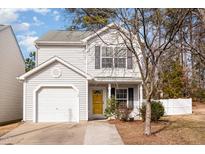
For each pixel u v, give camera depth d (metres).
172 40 14.99
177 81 29.09
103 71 23.84
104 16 14.88
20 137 14.92
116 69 23.83
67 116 21.28
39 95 21.23
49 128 17.89
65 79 21.44
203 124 18.48
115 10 14.26
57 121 21.19
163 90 29.03
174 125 17.91
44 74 21.34
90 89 23.95
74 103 21.42
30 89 21.16
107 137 14.51
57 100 21.33
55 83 21.34
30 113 21.03
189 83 29.33
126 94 24.27
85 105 21.42
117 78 23.09
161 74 18.17
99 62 23.92
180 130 15.90
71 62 24.41
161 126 17.44
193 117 23.72
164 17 14.01
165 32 14.63
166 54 17.16
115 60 23.88
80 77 21.58
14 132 16.52
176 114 26.83
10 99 24.41
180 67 28.41
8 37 23.94
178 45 16.39
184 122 19.61
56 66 21.44
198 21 14.34
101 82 23.17
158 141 13.13
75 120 21.25
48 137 14.81
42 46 24.47
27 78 21.19
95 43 23.98
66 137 14.75
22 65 28.95
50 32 26.50
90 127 18.05
